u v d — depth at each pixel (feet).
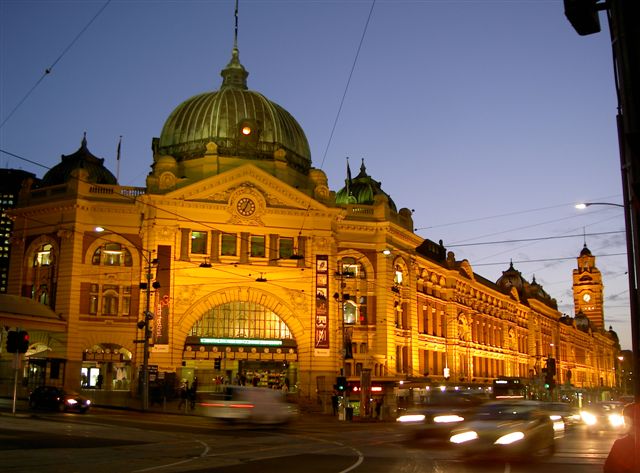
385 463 71.26
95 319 217.15
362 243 241.14
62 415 135.54
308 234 229.04
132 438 93.20
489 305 351.67
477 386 289.53
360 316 238.48
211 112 252.62
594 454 83.61
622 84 27.12
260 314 224.74
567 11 28.81
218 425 128.67
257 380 225.15
